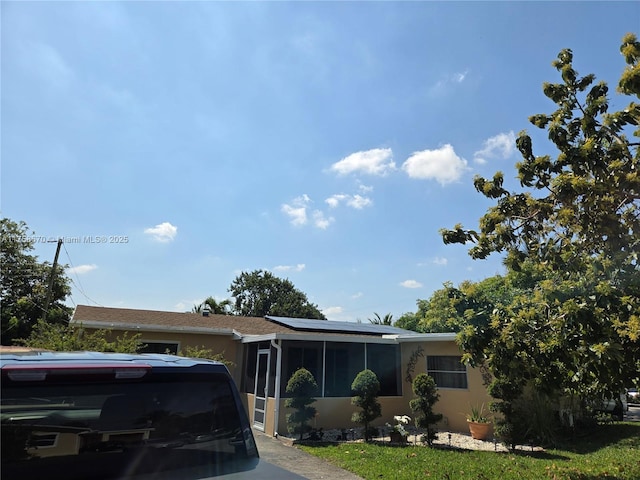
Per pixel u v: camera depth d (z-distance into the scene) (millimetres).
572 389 7109
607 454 9820
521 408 11938
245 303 54000
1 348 3062
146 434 2359
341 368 14773
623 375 6078
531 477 7645
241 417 2707
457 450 10367
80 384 2227
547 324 6164
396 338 15352
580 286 6051
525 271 7543
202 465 2445
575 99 7180
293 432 11641
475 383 13359
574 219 6570
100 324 14336
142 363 2488
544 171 6992
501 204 7453
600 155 6348
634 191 6254
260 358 14578
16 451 2010
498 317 6699
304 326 17266
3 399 2020
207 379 2686
